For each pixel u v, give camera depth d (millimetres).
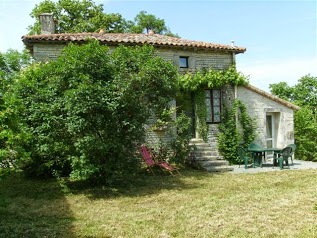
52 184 10102
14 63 17812
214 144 15406
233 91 15852
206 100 15570
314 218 6273
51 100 9391
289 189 8883
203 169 12922
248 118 15773
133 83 9242
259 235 5449
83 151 8672
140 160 10727
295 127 19750
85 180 10320
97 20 25438
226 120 15602
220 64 15844
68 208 7414
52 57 13172
